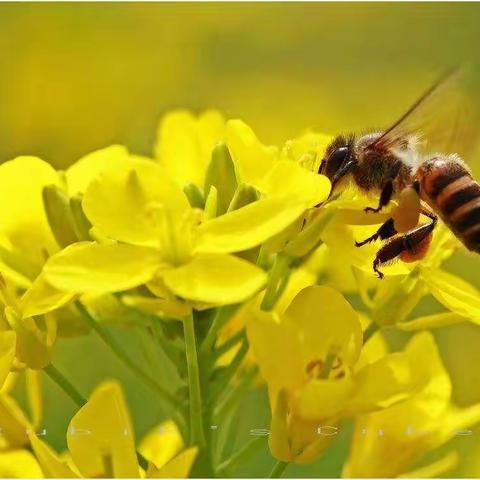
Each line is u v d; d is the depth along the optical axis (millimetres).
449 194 192
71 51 366
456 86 194
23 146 346
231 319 186
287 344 175
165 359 193
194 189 184
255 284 172
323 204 184
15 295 183
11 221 186
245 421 225
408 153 193
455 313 184
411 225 186
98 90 361
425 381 179
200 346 185
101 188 177
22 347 178
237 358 184
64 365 241
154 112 365
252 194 178
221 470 182
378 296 185
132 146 345
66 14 371
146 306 174
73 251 174
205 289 172
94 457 175
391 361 175
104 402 176
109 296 186
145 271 174
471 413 186
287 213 174
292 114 370
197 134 198
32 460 182
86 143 349
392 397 174
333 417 175
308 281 191
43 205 184
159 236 175
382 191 191
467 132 195
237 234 175
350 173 190
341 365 176
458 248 195
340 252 184
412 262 187
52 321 180
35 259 185
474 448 221
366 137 193
